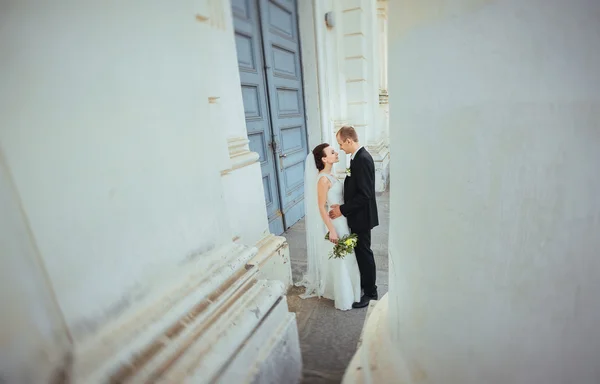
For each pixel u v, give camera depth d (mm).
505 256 714
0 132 674
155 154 1058
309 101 4645
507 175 671
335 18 4688
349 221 2324
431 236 873
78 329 834
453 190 780
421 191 882
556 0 560
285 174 4211
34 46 722
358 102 5422
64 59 782
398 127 986
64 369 781
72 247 816
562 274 648
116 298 934
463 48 692
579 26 547
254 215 2410
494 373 792
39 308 753
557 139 599
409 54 854
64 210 794
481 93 676
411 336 1029
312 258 2613
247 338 1228
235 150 2248
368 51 5578
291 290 2713
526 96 616
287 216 4270
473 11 661
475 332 811
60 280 792
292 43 4230
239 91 2285
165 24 1089
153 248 1058
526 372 736
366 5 5297
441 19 728
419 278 952
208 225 1323
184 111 1184
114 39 905
